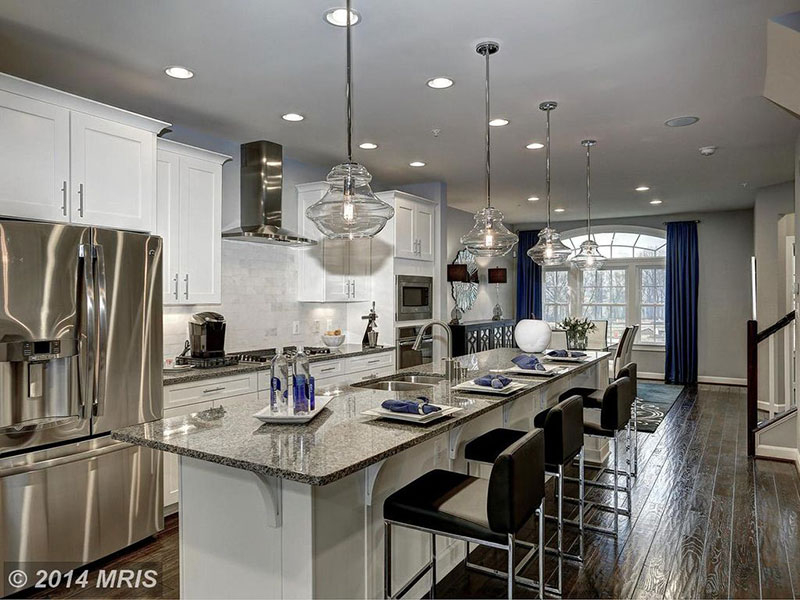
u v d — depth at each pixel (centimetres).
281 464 161
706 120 400
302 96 349
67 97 282
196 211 385
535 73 313
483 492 209
